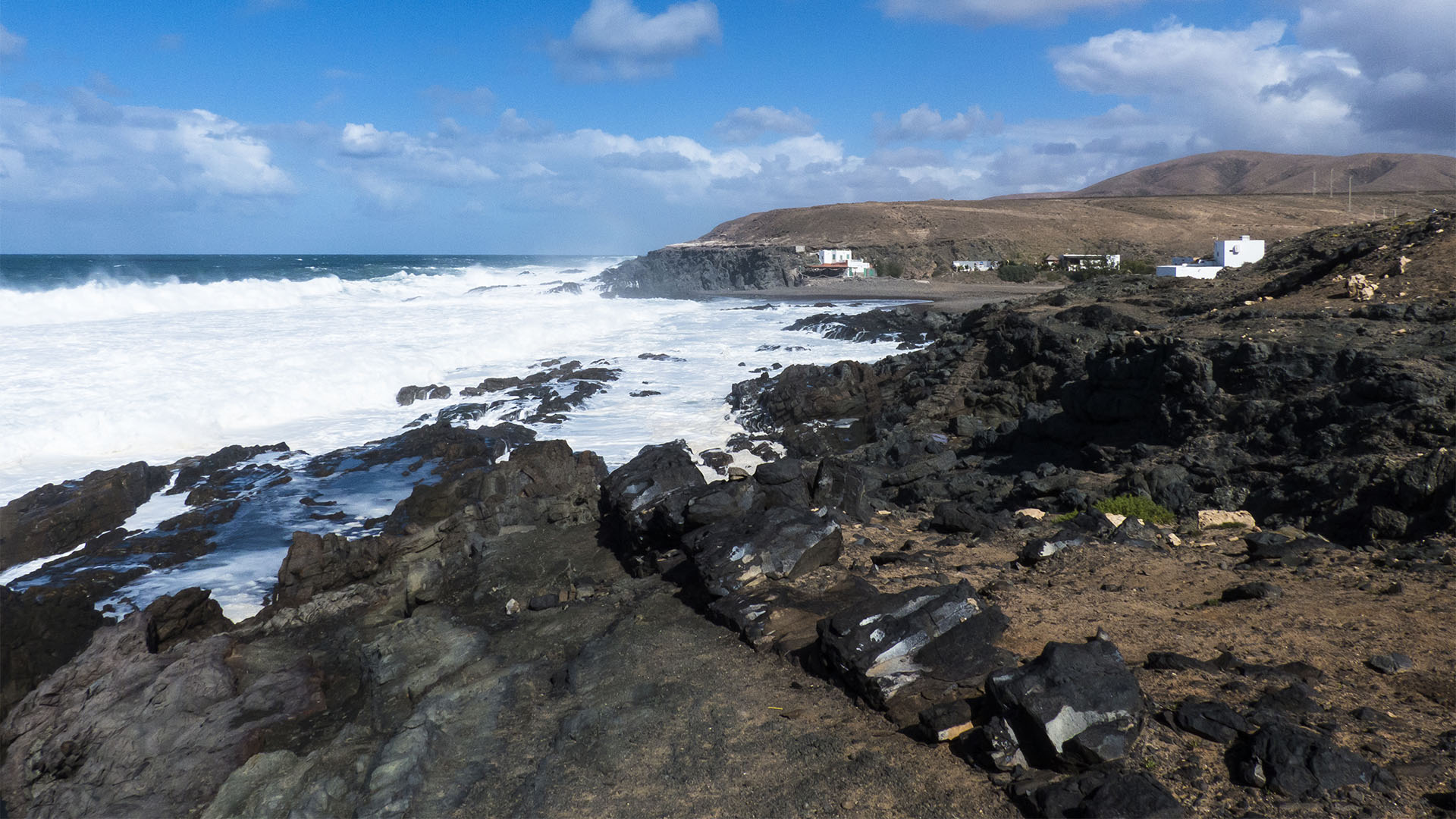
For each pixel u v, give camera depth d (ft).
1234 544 36.60
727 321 198.39
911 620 22.48
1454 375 48.88
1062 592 29.27
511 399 114.62
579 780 19.39
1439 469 36.24
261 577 59.11
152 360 118.42
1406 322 62.28
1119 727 17.40
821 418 107.24
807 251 393.09
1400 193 590.14
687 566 33.76
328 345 135.95
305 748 28.19
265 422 103.60
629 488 39.01
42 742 33.35
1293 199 531.09
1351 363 54.19
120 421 91.66
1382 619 24.75
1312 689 19.97
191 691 33.04
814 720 20.88
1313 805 15.29
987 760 17.67
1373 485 39.58
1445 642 22.65
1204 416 58.13
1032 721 17.38
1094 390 68.18
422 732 21.99
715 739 20.47
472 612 34.88
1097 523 39.47
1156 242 403.75
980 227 430.20
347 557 52.42
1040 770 17.30
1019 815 16.11
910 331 161.38
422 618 33.99
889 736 19.61
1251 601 27.14
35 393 99.45
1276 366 56.59
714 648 25.99
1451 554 31.04
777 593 28.45
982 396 98.63
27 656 46.91
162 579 58.49
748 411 111.55
